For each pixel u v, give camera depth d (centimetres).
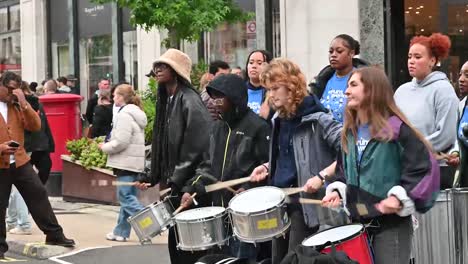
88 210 1449
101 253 1097
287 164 680
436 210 665
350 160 591
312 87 830
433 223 666
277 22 1742
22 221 1233
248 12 1717
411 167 566
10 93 1051
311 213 659
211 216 684
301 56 1608
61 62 2562
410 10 1473
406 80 1486
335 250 564
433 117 749
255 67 891
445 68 1420
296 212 670
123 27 2288
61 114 1623
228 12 1578
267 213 626
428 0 1452
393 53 1488
